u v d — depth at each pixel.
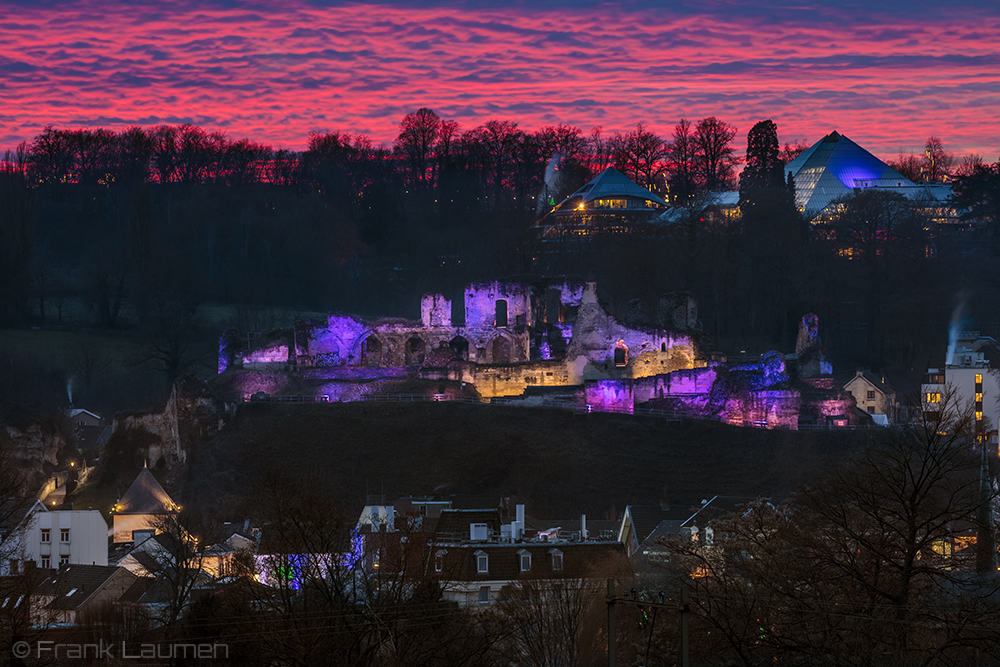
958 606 79.50
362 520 125.44
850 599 80.56
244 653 86.12
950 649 79.50
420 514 129.62
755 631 81.81
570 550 105.69
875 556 81.06
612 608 67.69
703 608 80.44
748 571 86.06
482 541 107.75
